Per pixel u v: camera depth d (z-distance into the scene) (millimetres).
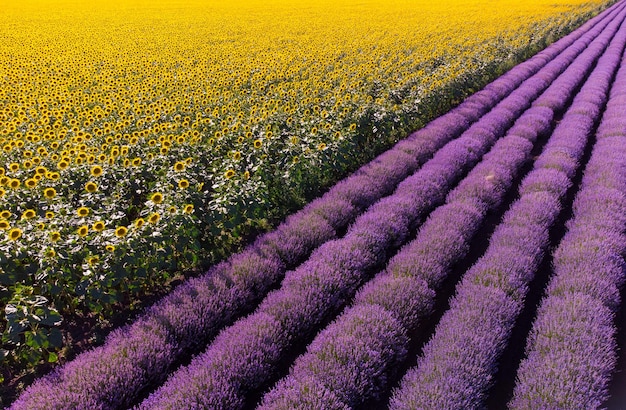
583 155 11695
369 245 7090
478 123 13219
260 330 5227
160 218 6352
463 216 7906
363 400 4582
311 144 9852
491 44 26094
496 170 9859
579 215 8039
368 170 9891
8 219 6332
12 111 13664
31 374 5152
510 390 4934
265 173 8672
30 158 8828
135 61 24266
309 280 6188
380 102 12977
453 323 5422
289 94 14961
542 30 33219
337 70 19453
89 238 6023
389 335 5195
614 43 29406
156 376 4973
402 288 5996
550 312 5523
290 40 32875
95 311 5754
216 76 19219
